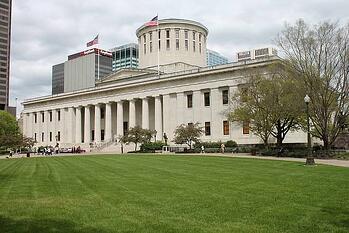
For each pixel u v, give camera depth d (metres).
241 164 32.59
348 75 45.16
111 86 92.19
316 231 10.05
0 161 45.91
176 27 98.38
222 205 13.40
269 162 34.75
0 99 152.12
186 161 37.38
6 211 12.69
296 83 46.00
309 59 45.38
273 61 55.75
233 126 71.06
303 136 66.50
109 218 11.56
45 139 111.31
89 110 99.81
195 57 99.75
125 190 17.08
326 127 46.22
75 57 144.75
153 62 98.69
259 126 52.72
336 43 44.91
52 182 20.59
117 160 40.84
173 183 19.44
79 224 10.94
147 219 11.40
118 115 90.62
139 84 86.25
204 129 75.25
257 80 52.72
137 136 72.19
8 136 81.12
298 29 71.25
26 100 119.31
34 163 39.31
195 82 77.25
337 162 36.06
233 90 70.56
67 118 104.81
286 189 17.06
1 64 152.75
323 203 13.69
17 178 22.92
